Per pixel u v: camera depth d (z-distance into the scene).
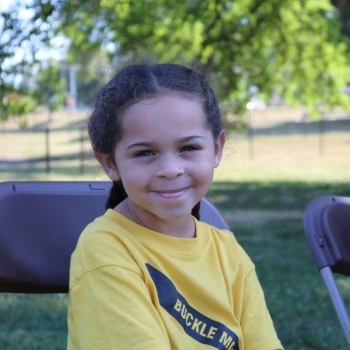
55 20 7.69
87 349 1.32
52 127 30.94
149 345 1.29
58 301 3.62
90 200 1.92
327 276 2.10
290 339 3.23
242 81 10.09
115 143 1.50
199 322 1.50
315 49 10.07
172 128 1.46
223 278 1.59
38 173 13.56
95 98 1.69
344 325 2.05
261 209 8.39
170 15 9.45
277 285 4.25
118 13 8.57
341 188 10.51
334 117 29.27
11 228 1.77
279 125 26.73
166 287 1.46
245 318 1.62
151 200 1.47
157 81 1.50
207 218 1.99
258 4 9.35
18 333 3.05
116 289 1.36
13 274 1.75
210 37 9.44
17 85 7.33
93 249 1.43
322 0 10.11
